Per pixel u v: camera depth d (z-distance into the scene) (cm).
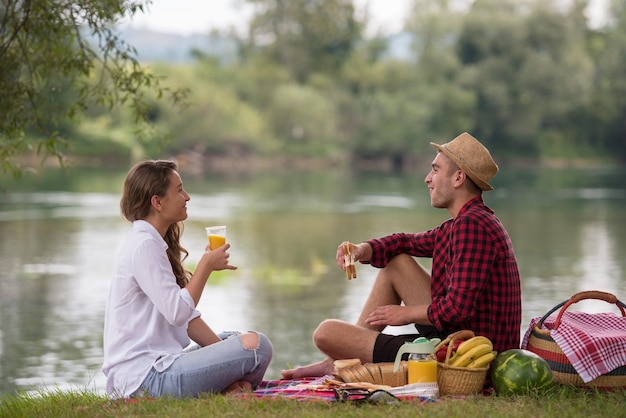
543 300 2002
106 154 8394
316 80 10012
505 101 9400
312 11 10281
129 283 606
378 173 8725
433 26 9669
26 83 955
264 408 569
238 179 7444
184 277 659
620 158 10081
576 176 8075
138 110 990
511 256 645
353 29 10269
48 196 5178
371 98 9900
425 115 9469
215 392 608
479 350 614
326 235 3481
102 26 927
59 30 916
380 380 621
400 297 689
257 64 10200
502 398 607
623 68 9831
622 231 3619
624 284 2245
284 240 3325
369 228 3722
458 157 651
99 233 3412
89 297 2122
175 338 627
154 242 608
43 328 1777
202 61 10425
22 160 7581
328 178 7794
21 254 2828
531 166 9769
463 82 9538
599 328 679
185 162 8800
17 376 1389
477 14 9662
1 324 1809
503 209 4644
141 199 620
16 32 901
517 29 9444
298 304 2080
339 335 662
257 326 1836
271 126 9588
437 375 615
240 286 2322
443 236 661
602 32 10319
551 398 605
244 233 3531
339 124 9925
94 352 1575
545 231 3619
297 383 657
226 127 9050
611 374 634
